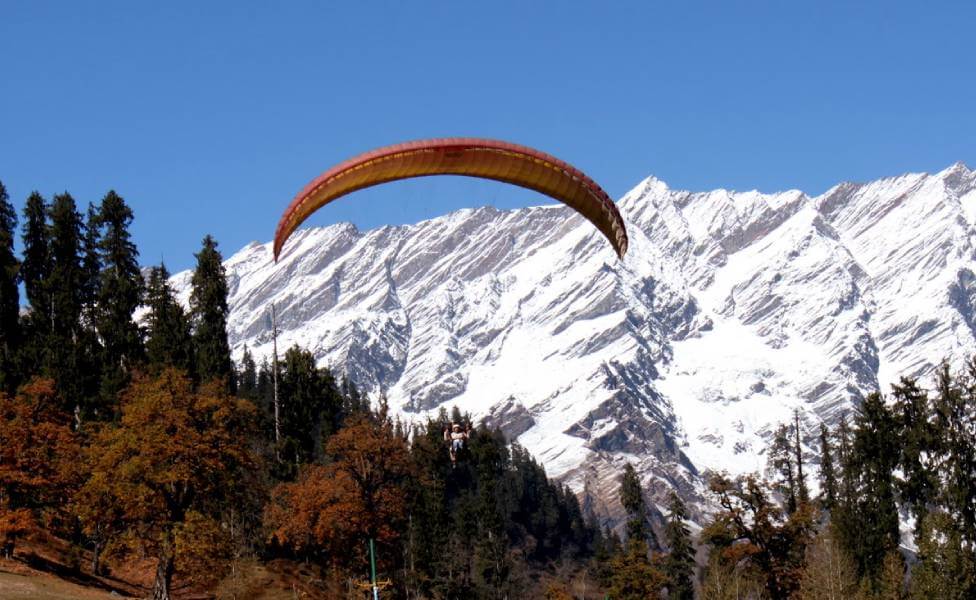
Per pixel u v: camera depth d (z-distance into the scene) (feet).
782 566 314.96
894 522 306.96
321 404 412.98
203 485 264.11
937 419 311.47
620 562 404.98
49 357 393.50
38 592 242.99
